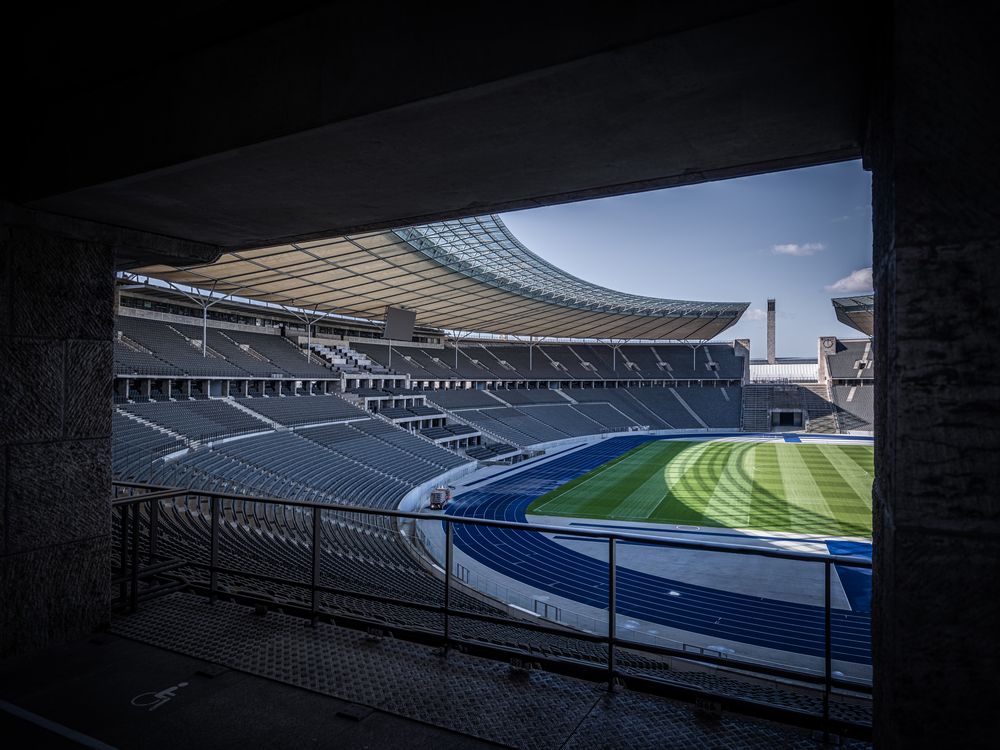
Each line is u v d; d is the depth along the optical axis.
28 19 3.95
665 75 2.79
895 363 1.84
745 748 3.60
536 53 2.72
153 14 3.45
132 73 4.08
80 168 4.38
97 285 5.49
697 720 3.90
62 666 4.73
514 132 3.46
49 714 4.05
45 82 4.22
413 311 52.78
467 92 2.93
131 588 5.80
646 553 23.95
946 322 1.78
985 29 1.75
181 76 3.87
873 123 2.49
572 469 47.16
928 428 1.80
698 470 45.66
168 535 13.97
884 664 2.04
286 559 15.66
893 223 1.85
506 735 3.77
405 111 3.15
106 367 5.56
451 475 42.84
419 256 37.72
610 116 3.26
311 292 43.47
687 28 2.41
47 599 5.05
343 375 51.25
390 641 5.10
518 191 4.60
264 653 4.91
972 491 1.76
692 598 19.03
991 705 1.76
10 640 4.83
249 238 6.02
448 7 2.94
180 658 4.85
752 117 3.26
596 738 3.72
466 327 69.12
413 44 3.04
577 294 59.75
